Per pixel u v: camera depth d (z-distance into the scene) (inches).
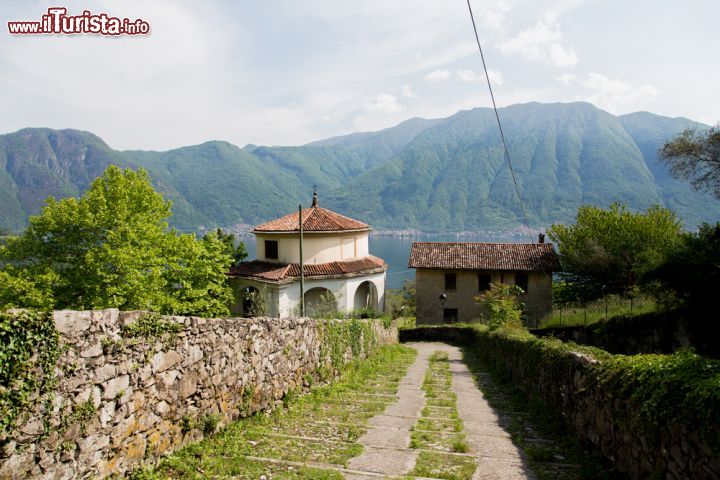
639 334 783.7
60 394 173.3
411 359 831.7
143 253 1003.3
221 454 249.4
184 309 1103.6
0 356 150.9
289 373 403.2
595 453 261.9
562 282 1662.2
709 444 155.1
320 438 291.3
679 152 1034.7
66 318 177.2
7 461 152.4
